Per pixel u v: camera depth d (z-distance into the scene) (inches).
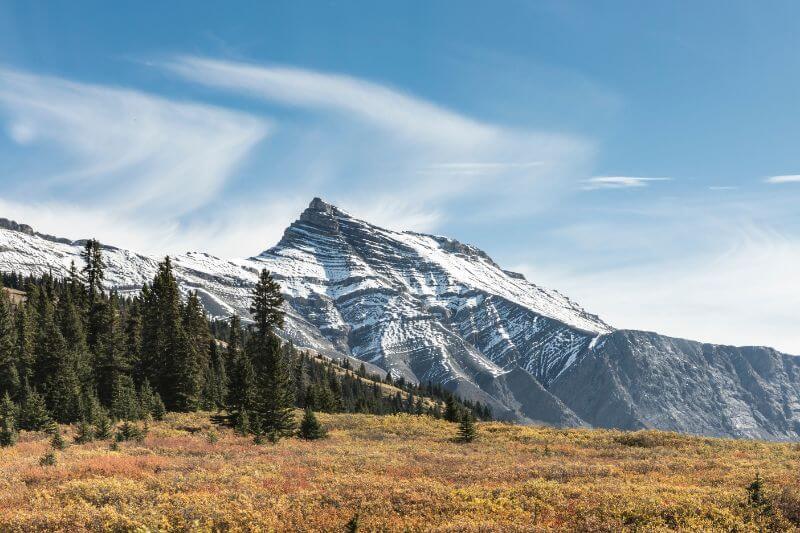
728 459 1475.1
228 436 2007.9
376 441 1968.5
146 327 3339.1
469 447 1801.2
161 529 774.5
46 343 2871.6
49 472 1152.2
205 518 822.5
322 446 1737.2
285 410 2089.1
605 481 1080.8
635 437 1950.1
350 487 994.1
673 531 759.7
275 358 2123.5
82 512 835.4
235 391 2321.6
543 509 873.5
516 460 1433.3
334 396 4375.0
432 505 890.1
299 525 804.0
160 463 1272.1
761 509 832.9
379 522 809.5
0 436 1748.3
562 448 1749.5
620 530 764.0
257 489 989.2
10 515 822.5
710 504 865.5
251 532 785.6
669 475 1198.9
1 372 2807.6
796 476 1125.1
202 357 3481.8
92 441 1787.6
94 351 3233.3
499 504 893.8
